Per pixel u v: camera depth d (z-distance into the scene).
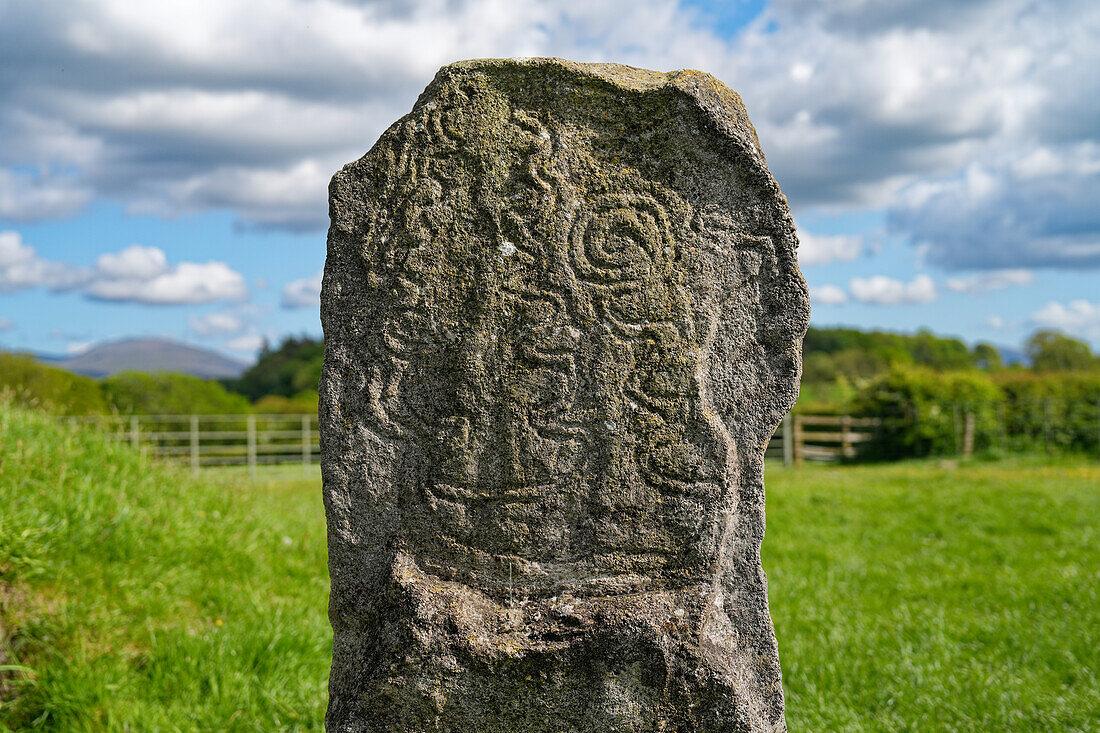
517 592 2.34
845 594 5.67
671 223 2.39
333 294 2.41
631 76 2.45
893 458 19.47
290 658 3.91
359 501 2.39
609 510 2.36
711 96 2.41
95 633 3.86
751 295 2.42
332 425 2.39
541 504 2.36
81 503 4.54
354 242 2.41
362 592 2.38
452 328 2.37
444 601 2.27
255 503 6.55
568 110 2.40
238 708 3.53
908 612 5.12
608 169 2.39
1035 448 18.02
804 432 21.58
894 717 3.62
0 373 14.20
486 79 2.40
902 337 45.16
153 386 17.61
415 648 2.20
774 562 6.70
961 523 8.33
